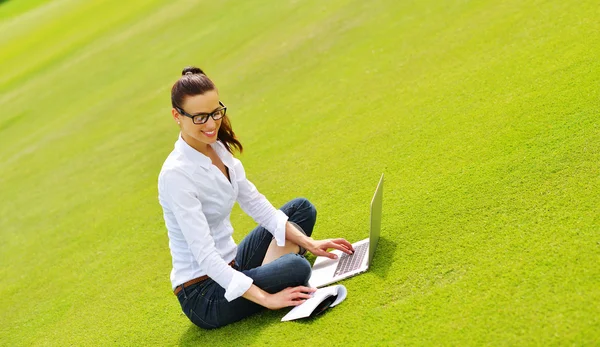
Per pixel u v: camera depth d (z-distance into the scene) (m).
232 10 11.48
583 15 5.13
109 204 5.87
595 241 2.62
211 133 2.79
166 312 3.49
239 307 2.95
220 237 3.06
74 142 8.29
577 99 3.88
